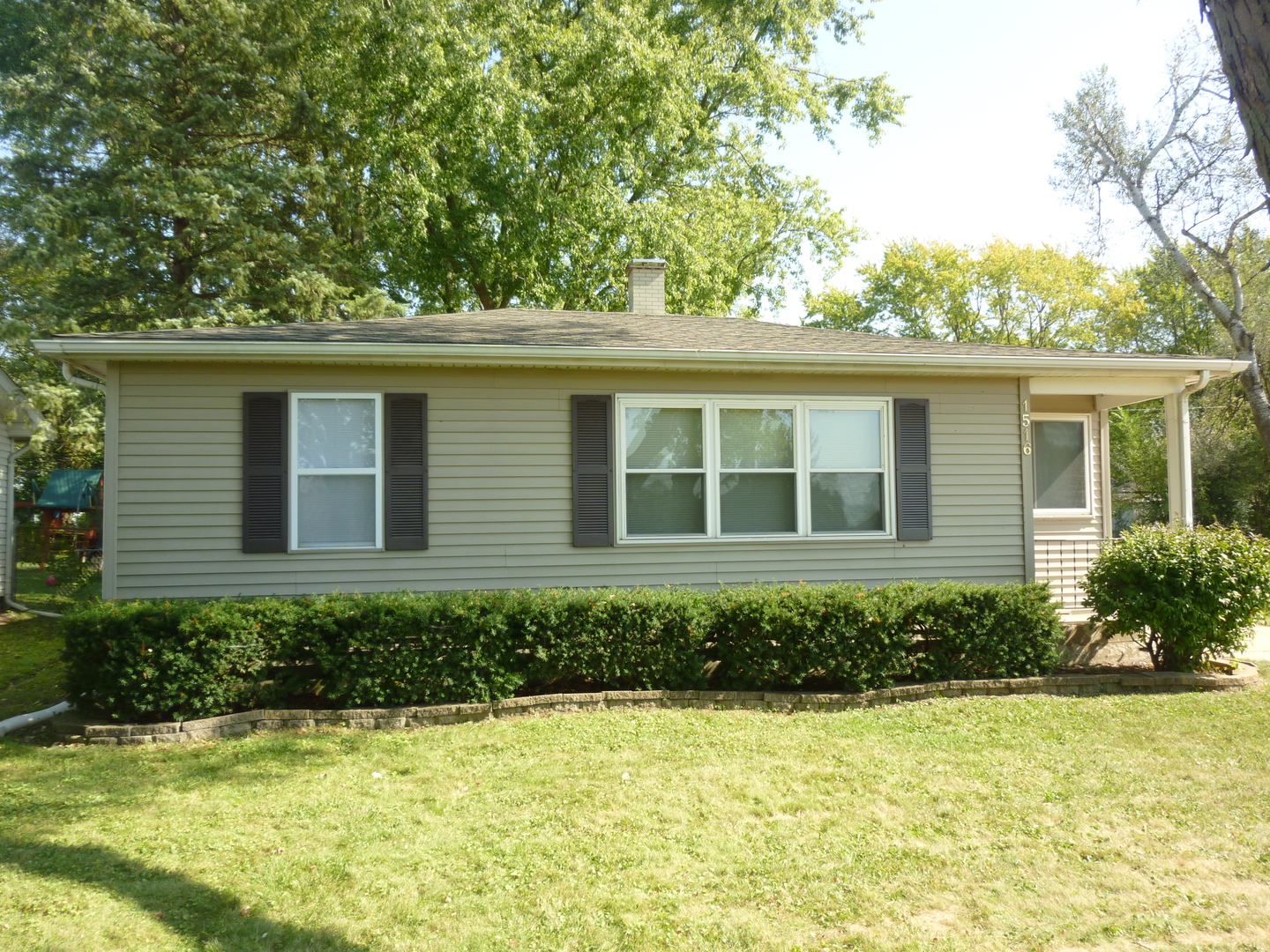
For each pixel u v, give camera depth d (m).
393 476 8.03
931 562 9.07
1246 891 3.80
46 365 18.94
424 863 4.06
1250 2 2.24
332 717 6.46
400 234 19.58
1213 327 27.41
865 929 3.48
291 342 7.46
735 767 5.45
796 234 25.81
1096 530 10.80
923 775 5.32
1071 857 4.15
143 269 18.12
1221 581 7.79
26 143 18.02
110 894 3.74
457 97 18.30
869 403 9.00
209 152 18.91
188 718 6.35
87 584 16.12
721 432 8.71
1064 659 8.99
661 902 3.70
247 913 3.59
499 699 6.83
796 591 7.45
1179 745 5.96
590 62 19.22
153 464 7.63
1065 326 33.53
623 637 7.10
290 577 7.82
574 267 19.89
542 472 8.34
